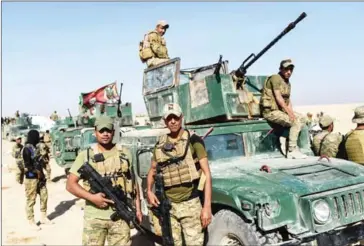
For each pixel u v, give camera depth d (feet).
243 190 12.73
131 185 12.13
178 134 12.57
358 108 18.31
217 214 13.37
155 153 12.61
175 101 20.59
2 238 21.39
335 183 13.50
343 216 12.96
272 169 14.75
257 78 21.57
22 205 30.37
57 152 44.88
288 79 18.30
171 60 21.21
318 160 16.47
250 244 12.00
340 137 19.93
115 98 45.37
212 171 15.24
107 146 12.07
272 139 18.11
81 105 45.47
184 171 12.17
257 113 18.70
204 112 18.72
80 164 11.80
